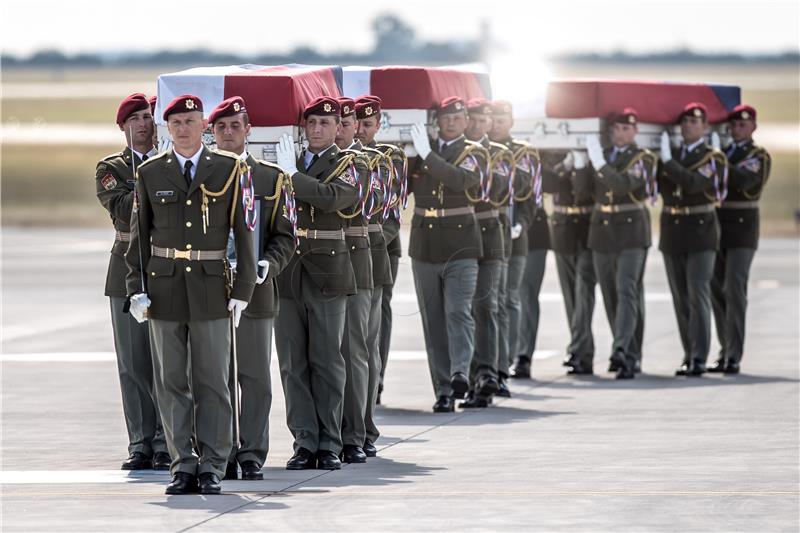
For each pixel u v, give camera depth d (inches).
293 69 858.1
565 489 719.1
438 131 1003.9
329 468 791.1
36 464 812.0
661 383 1125.1
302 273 800.3
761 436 876.6
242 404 764.0
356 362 818.2
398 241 1010.1
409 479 753.6
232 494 713.0
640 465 784.9
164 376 719.1
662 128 1178.0
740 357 1182.3
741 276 1182.9
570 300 1202.0
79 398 1056.8
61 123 6963.6
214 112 741.9
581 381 1147.3
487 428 924.6
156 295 709.3
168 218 708.0
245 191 708.7
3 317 1577.3
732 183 1175.0
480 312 1032.8
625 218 1156.5
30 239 2716.5
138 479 764.6
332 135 797.2
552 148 1154.0
